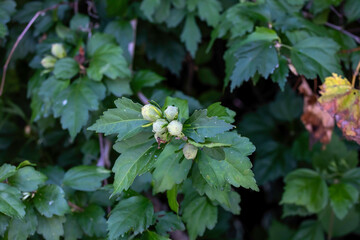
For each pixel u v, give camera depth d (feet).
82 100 2.48
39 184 2.31
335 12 2.69
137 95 2.74
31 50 2.96
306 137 3.13
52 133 3.11
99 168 2.44
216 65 3.46
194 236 2.35
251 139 3.42
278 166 3.19
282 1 2.56
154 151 2.02
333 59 2.38
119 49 2.56
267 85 3.46
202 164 2.03
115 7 2.78
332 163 2.83
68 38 2.74
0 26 2.56
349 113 2.30
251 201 3.78
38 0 2.93
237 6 2.55
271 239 3.31
